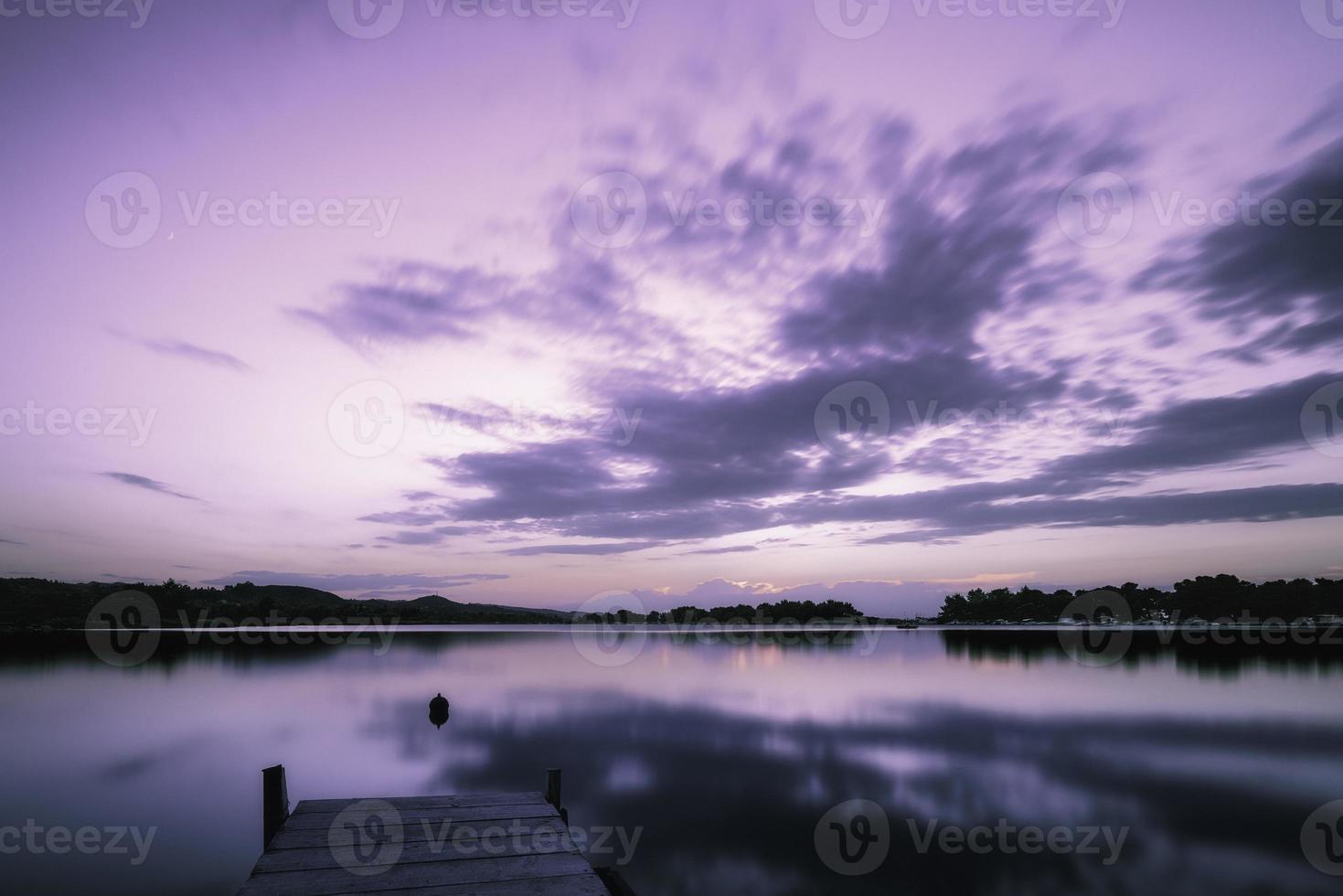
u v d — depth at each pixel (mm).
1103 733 26266
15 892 11461
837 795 17312
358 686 41562
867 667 58344
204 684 41875
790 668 57000
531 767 20453
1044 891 11570
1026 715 31156
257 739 24734
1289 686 43969
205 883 11789
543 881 7832
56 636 86062
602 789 17938
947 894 11391
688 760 21484
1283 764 21156
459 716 30109
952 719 29859
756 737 25375
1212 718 30328
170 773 19688
